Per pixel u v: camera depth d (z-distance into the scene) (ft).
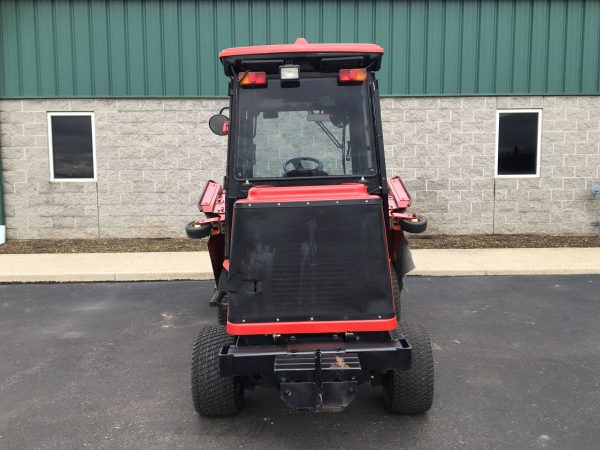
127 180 38.42
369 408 14.52
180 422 13.91
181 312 23.66
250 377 13.57
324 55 14.17
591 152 38.42
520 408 14.32
